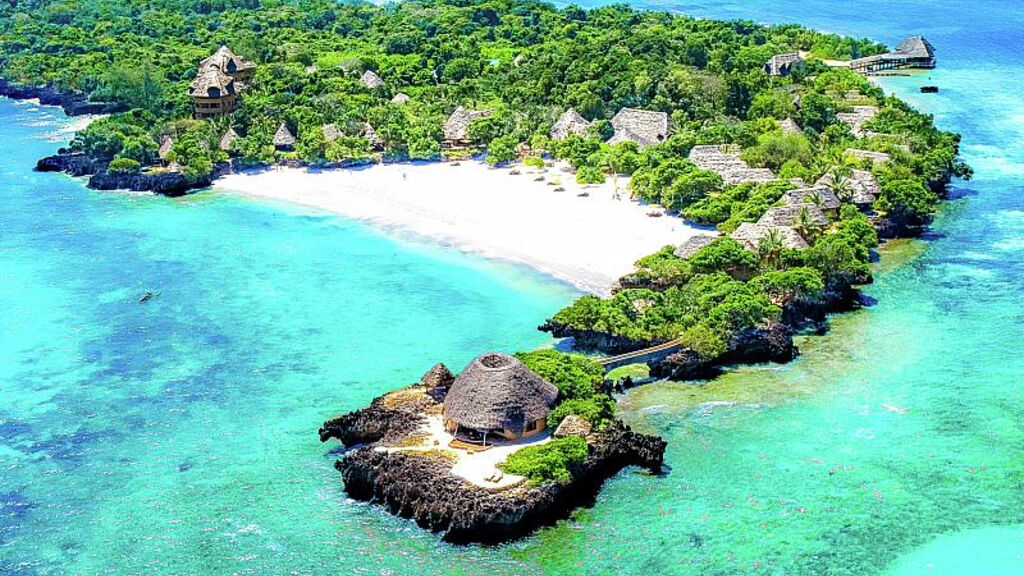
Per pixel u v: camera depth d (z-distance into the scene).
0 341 118.88
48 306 128.62
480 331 117.81
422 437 90.38
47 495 89.50
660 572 77.38
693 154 162.88
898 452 91.62
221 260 142.62
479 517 80.00
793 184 147.38
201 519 85.25
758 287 115.25
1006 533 81.06
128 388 107.88
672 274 121.94
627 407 100.00
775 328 111.06
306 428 98.69
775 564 77.94
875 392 101.94
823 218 135.88
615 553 79.56
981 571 76.81
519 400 89.44
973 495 85.69
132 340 119.00
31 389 108.06
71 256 145.25
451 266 137.12
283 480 90.31
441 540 81.38
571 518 83.94
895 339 113.44
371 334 118.38
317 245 146.88
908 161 160.88
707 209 144.88
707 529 82.12
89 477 92.00
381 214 158.00
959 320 117.62
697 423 96.94
